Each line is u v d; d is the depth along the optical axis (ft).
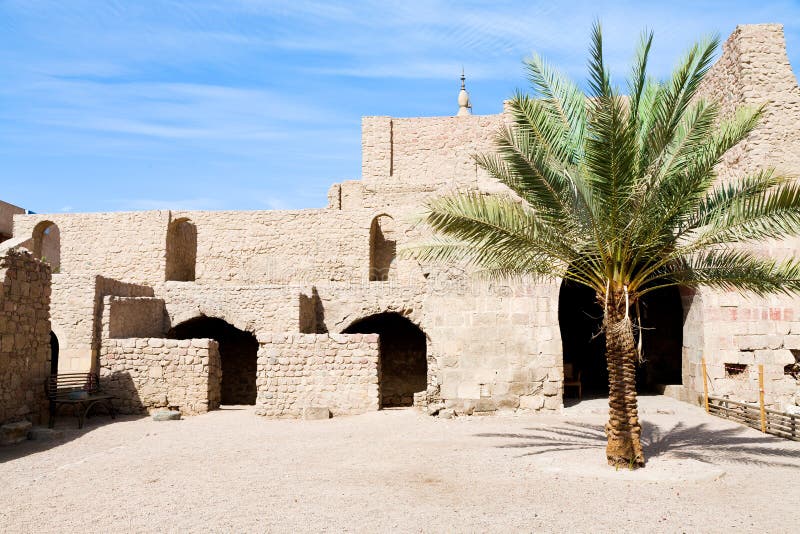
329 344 54.49
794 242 52.65
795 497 27.94
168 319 70.90
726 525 24.20
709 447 38.70
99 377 56.34
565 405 56.24
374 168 97.66
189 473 33.32
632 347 33.32
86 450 39.86
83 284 59.98
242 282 82.28
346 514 25.73
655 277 33.83
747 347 53.21
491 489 29.63
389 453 38.27
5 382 43.55
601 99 29.30
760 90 56.13
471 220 32.37
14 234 84.84
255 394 79.25
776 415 44.09
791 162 54.65
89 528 24.13
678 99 31.78
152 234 83.30
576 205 32.14
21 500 28.17
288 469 34.17
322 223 82.07
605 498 27.84
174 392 55.98
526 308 54.08
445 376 53.62
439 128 98.17
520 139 32.19
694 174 31.63
